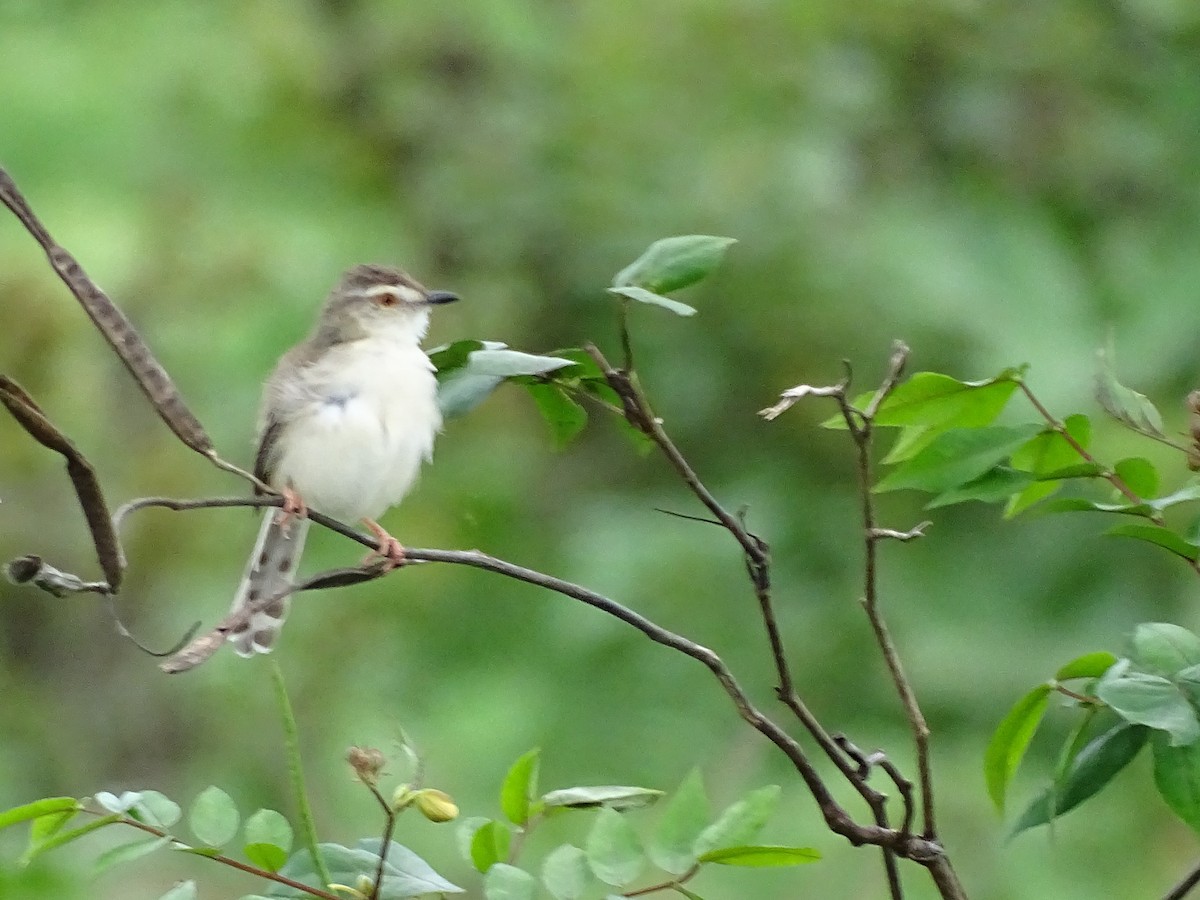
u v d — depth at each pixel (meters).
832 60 14.16
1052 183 14.21
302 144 14.94
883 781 11.16
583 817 10.91
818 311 13.42
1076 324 13.04
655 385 13.90
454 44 15.69
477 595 13.30
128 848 4.69
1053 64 14.46
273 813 4.82
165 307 13.22
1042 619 12.22
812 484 13.36
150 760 13.36
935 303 13.01
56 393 13.02
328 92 15.44
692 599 12.79
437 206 14.87
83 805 4.74
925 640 12.23
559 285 14.55
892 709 12.12
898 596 12.56
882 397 4.82
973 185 14.15
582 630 12.77
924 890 10.27
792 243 13.49
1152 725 4.49
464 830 5.00
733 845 4.73
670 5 14.45
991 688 11.93
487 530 13.52
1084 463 5.16
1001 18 14.52
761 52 14.22
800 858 4.77
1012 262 13.45
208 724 13.26
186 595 13.28
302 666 13.16
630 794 4.97
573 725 12.32
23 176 13.11
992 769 5.25
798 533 13.09
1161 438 5.06
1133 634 4.83
